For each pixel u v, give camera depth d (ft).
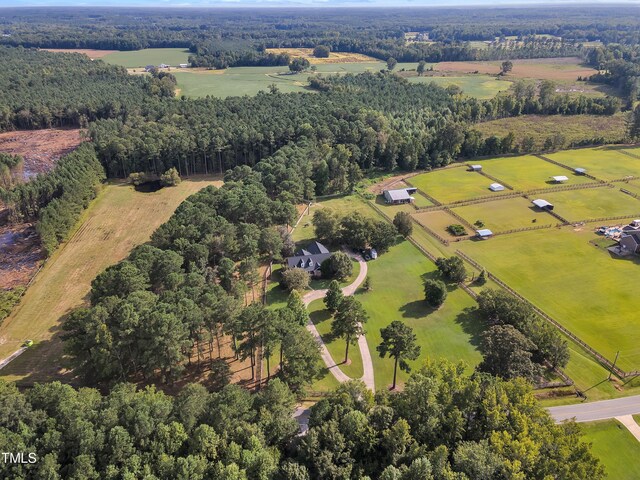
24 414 201.05
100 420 199.11
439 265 403.34
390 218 515.91
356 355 312.91
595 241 455.63
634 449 237.25
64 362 306.76
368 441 203.62
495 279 396.16
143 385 283.79
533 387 276.21
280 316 278.46
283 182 515.50
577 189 584.40
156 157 629.51
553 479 176.35
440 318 349.61
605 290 378.12
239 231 410.93
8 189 569.64
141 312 264.93
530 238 466.70
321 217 451.94
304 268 402.31
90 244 464.24
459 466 187.01
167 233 394.32
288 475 185.47
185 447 198.80
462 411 217.15
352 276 406.62
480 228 490.49
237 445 195.42
